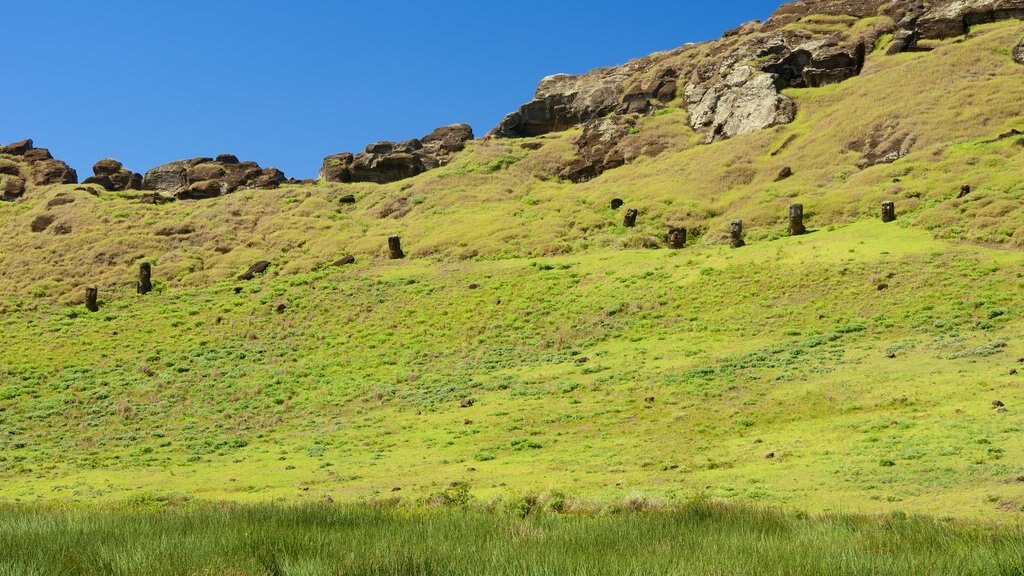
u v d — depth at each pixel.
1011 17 108.62
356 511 16.84
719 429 30.95
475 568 10.41
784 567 10.29
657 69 135.25
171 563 11.05
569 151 117.62
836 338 43.47
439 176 111.81
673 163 102.38
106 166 128.12
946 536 12.24
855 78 107.44
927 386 31.58
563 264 70.06
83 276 84.50
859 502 20.06
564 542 12.41
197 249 90.94
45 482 32.84
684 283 58.28
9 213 108.56
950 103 89.19
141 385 52.12
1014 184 64.62
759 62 117.06
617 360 45.31
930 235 58.94
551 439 32.59
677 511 16.08
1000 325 40.69
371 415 41.41
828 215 71.25
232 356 57.50
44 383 53.94
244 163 126.56
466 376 46.78
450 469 29.48
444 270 73.75
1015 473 20.62
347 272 77.56
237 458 35.25
